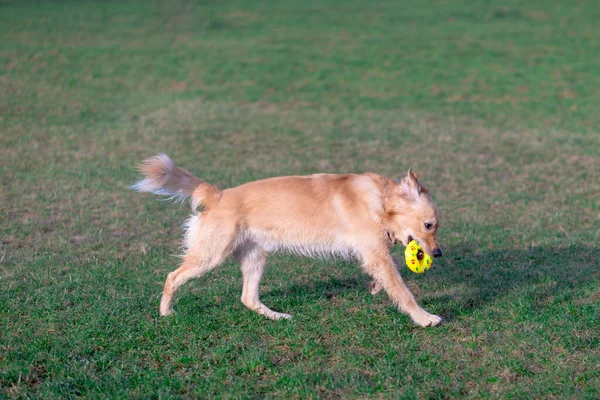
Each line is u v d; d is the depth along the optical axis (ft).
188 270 10.55
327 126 21.12
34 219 13.56
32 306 10.67
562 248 12.67
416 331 10.34
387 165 17.16
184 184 10.76
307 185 10.78
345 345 10.02
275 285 11.63
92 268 11.84
